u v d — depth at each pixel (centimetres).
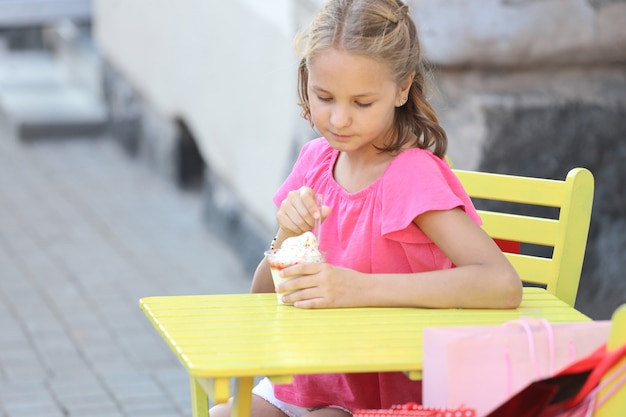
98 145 1143
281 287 260
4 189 968
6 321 639
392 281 262
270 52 667
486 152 510
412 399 276
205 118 832
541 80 520
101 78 1193
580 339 224
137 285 716
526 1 496
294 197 278
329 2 268
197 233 845
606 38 499
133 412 508
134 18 1025
